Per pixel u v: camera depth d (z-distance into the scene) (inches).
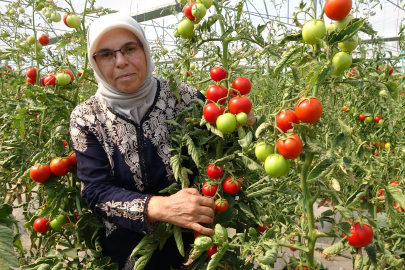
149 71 56.7
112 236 59.5
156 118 57.2
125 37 52.5
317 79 31.3
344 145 65.4
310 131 34.9
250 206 55.7
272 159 34.8
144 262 48.4
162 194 59.2
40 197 80.9
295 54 35.6
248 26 48.1
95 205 52.6
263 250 39.2
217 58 51.5
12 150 84.0
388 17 366.3
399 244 49.4
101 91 56.6
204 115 46.4
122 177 56.5
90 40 54.2
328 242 100.3
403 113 111.3
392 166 83.8
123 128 55.7
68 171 65.5
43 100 67.9
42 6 75.0
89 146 55.9
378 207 50.8
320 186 38.6
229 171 51.1
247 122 50.3
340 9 31.3
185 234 60.7
